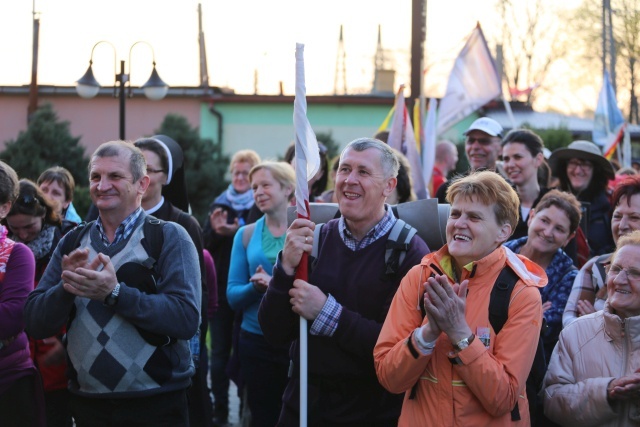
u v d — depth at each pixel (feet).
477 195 13.01
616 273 13.97
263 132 92.79
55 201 19.33
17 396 16.05
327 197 24.41
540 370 14.28
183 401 15.07
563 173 26.22
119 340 14.23
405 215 16.01
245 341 20.40
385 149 14.74
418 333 12.53
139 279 14.44
